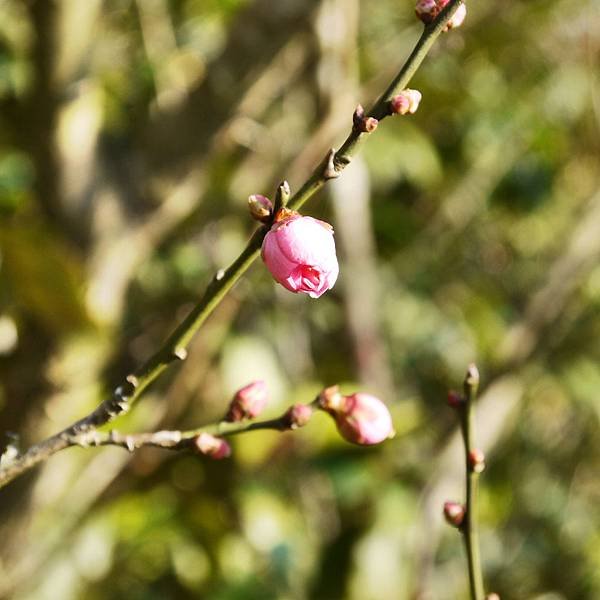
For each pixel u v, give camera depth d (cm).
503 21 120
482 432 122
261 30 78
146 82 102
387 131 121
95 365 79
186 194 80
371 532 107
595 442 167
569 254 127
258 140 85
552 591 162
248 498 104
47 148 77
